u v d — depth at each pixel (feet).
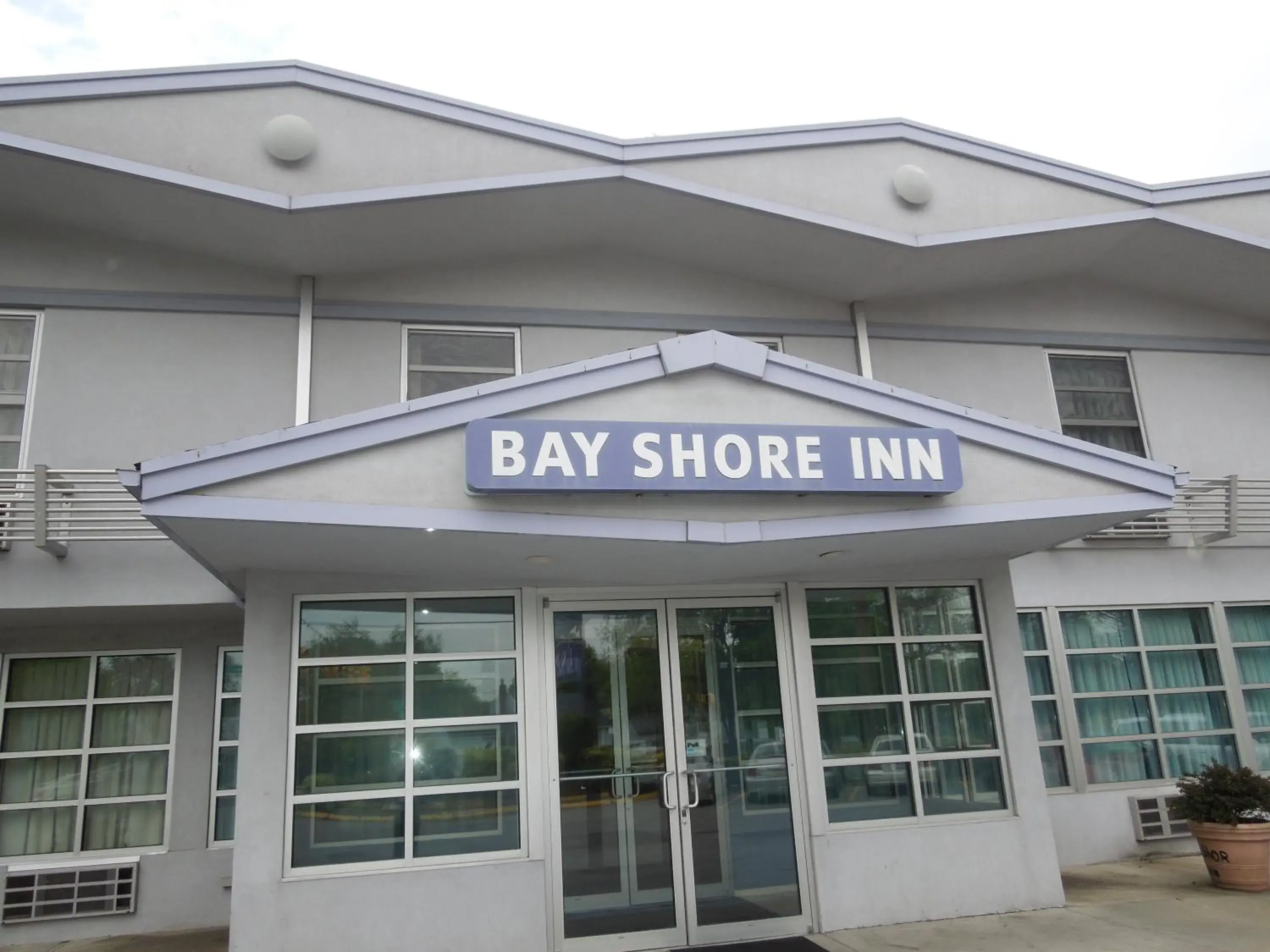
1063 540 26.08
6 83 28.07
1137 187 36.73
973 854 26.45
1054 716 35.40
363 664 24.22
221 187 28.40
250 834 22.26
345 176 29.96
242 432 30.42
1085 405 39.17
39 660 30.99
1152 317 40.42
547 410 21.29
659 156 32.32
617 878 24.17
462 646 24.90
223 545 21.01
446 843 23.59
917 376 37.24
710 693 26.05
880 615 28.07
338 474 19.53
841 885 25.39
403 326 32.83
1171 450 39.14
